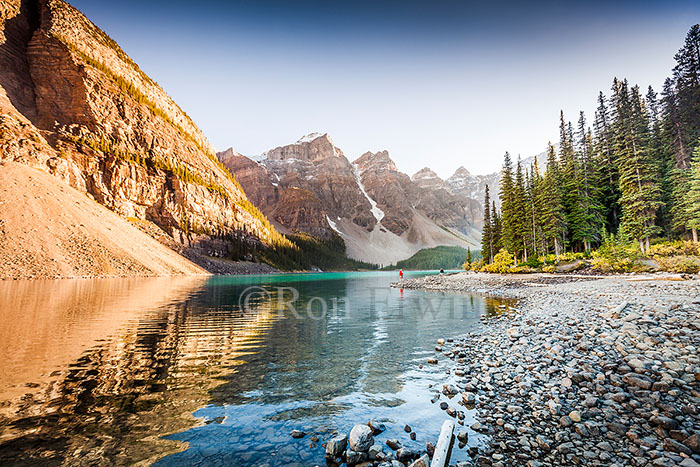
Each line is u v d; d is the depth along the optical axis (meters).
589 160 56.56
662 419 5.30
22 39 109.19
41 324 13.61
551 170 55.16
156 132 126.94
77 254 50.94
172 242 98.94
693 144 44.72
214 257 111.75
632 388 6.66
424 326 15.42
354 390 7.38
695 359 7.33
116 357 9.34
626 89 57.22
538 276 41.16
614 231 51.59
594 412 5.91
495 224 71.38
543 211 51.56
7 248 43.06
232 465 4.32
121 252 60.00
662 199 43.72
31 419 5.39
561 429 5.46
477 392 7.28
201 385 7.44
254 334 13.23
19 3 114.50
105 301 21.88
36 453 4.38
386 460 4.57
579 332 11.09
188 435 5.12
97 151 94.94
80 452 4.47
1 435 4.82
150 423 5.48
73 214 59.09
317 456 4.64
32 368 8.06
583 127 67.12
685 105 48.91
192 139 168.88
